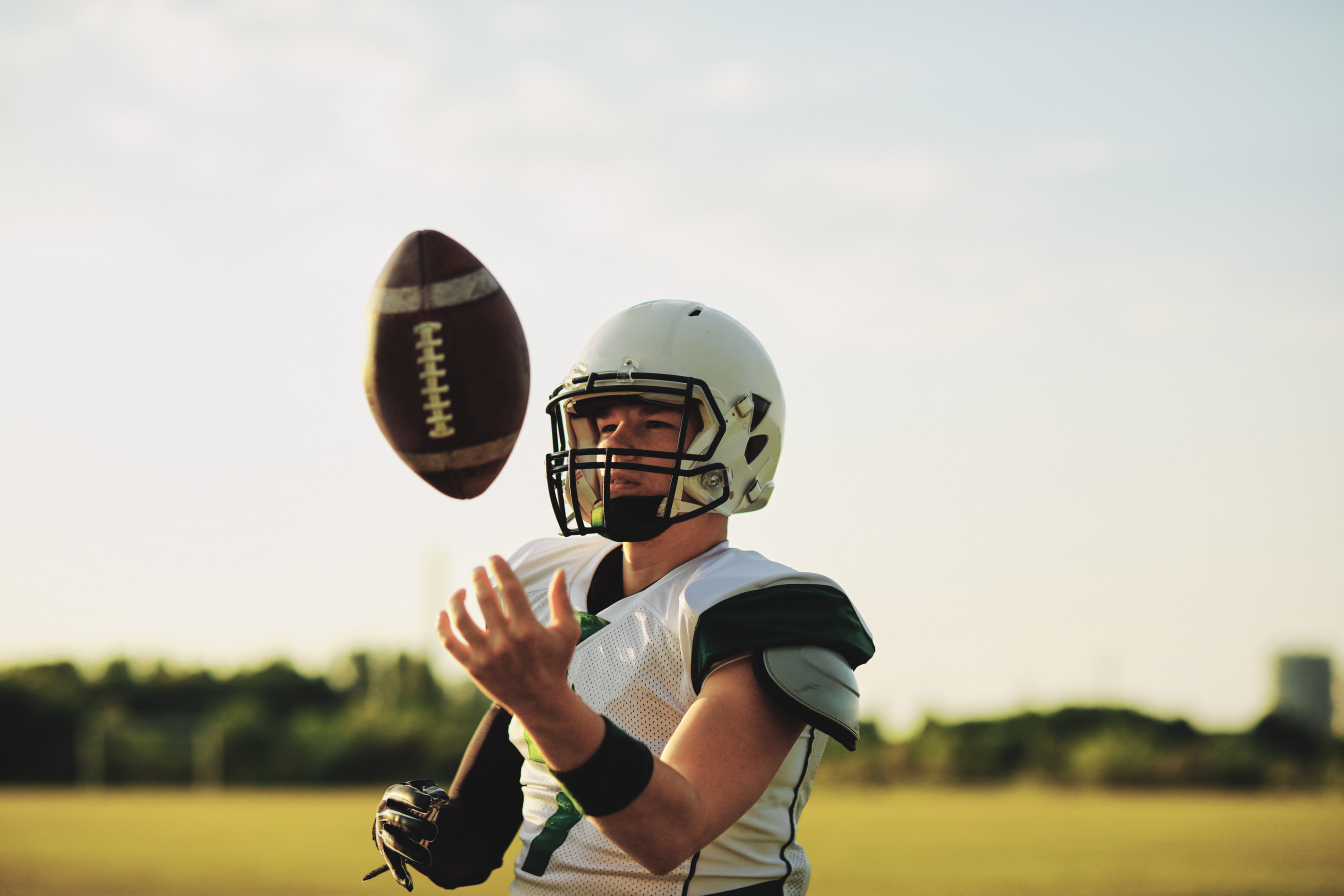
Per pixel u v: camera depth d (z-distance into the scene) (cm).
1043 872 1340
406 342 214
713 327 247
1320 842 1791
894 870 1348
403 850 244
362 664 6391
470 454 217
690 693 216
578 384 241
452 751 4375
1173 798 3447
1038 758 4125
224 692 5625
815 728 203
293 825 2106
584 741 168
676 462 229
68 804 2897
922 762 4162
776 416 255
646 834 173
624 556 258
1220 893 1133
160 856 1484
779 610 206
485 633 166
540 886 220
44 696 4616
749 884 216
